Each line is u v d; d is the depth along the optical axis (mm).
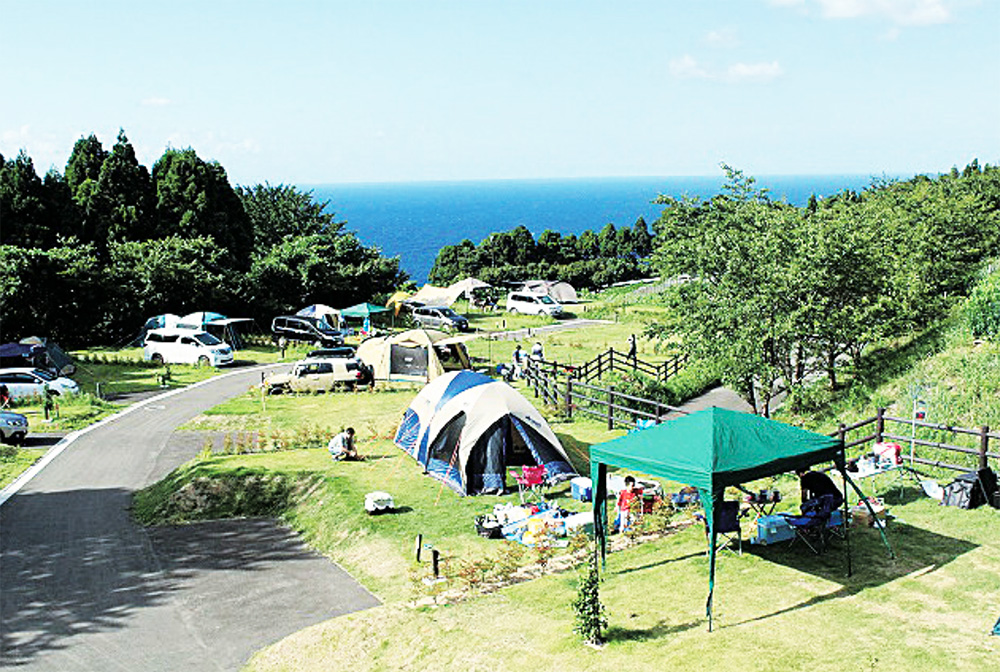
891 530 14266
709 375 32406
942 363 23703
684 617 11664
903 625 10891
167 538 18250
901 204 38094
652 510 16000
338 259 58438
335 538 17453
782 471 12227
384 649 12156
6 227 48312
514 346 45219
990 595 11664
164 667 12672
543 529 15680
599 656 10781
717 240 23984
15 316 42844
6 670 12656
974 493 15164
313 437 25609
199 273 49594
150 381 37219
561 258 113812
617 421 24016
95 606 14867
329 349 38188
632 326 54250
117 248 50031
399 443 23234
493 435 19266
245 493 20141
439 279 113812
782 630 10977
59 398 32031
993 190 44781
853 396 23438
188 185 56781
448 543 16281
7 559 17156
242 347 46500
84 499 21109
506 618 12445
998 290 26328
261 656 12836
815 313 23188
